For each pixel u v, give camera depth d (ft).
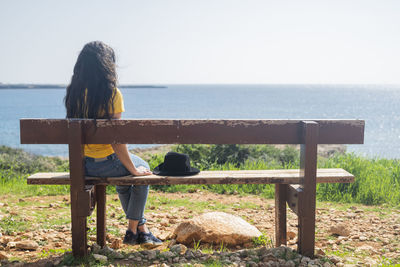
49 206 17.53
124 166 9.96
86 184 9.58
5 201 18.93
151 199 19.88
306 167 9.33
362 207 18.34
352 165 24.39
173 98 654.12
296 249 11.05
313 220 9.62
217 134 9.18
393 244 12.22
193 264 9.27
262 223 15.20
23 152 53.16
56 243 11.51
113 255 9.89
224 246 12.00
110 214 16.10
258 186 22.61
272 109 339.16
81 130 8.96
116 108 9.59
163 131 9.09
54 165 44.24
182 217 16.01
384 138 129.70
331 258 9.95
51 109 351.67
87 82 9.41
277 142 9.37
